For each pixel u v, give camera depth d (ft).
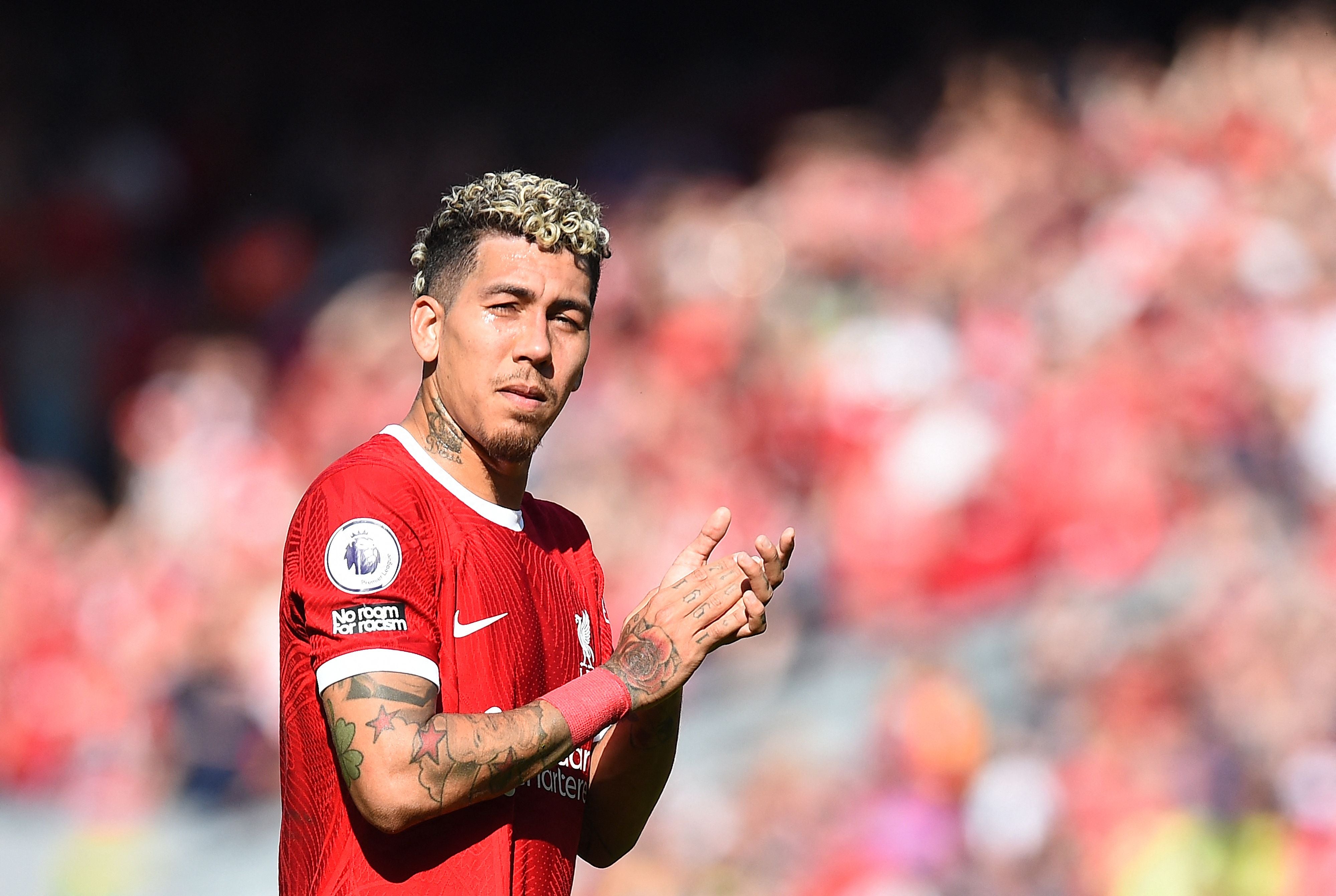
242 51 196.34
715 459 123.44
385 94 197.06
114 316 167.02
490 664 26.48
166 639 121.90
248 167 188.14
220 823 104.88
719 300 141.18
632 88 193.98
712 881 85.56
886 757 86.69
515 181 27.45
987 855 83.05
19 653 127.24
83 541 143.64
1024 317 119.14
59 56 192.34
